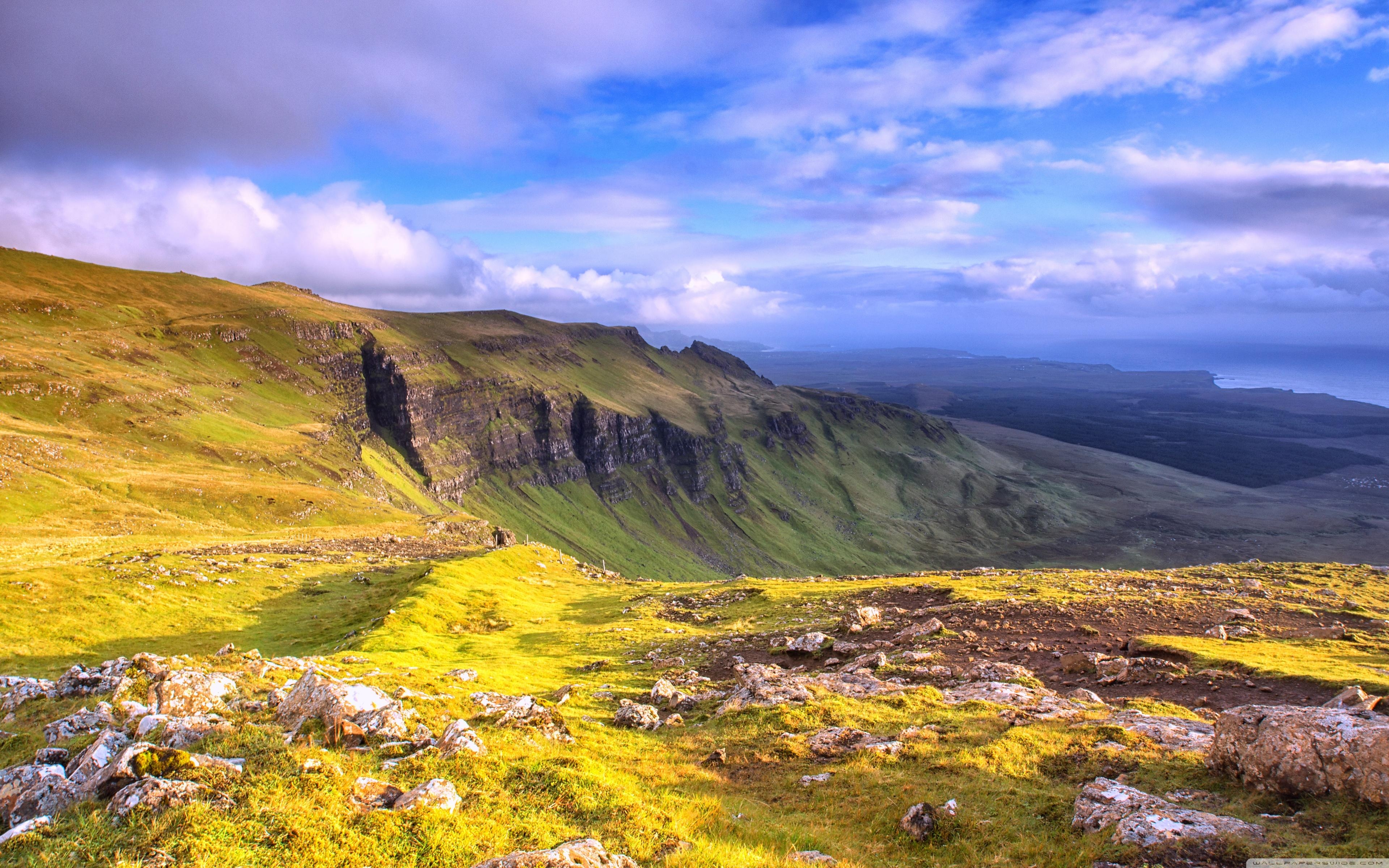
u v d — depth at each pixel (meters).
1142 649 42.88
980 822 21.30
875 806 23.62
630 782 26.05
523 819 20.36
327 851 16.56
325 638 65.19
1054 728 28.94
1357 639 43.19
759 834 21.56
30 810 18.30
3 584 67.75
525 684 47.22
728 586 93.25
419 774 22.38
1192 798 20.84
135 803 17.42
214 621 69.06
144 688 28.91
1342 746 19.50
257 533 140.62
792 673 46.66
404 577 94.50
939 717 32.28
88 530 122.38
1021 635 49.19
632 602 86.00
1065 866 17.98
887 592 71.00
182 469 190.50
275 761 20.94
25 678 35.00
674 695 41.75
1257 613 52.72
